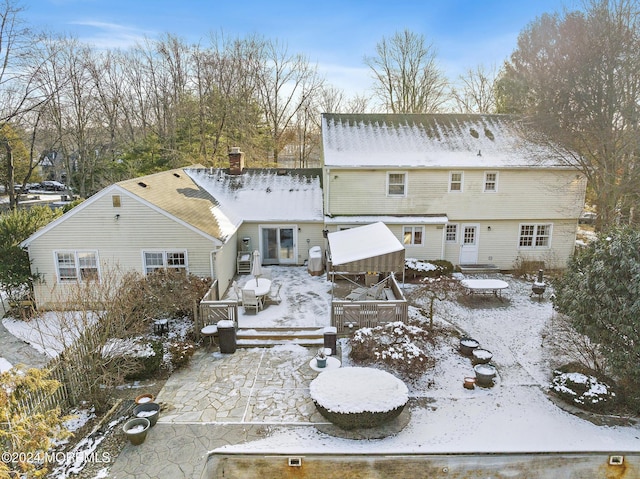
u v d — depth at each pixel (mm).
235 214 20781
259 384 10938
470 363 12164
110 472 7930
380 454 8320
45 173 54562
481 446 8570
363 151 20750
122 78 42219
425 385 11000
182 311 14766
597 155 21312
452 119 23281
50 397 9320
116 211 15742
